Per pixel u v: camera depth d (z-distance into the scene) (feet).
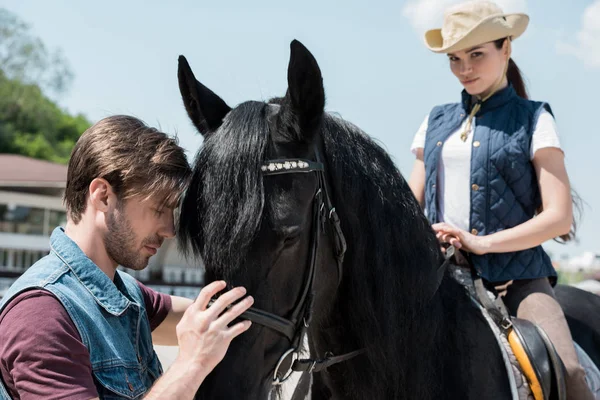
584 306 9.10
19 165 51.98
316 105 5.23
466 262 7.42
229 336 4.74
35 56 141.28
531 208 7.67
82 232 5.24
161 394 4.52
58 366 4.63
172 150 5.20
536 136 7.48
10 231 51.19
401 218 6.07
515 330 6.73
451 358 6.29
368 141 6.21
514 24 7.93
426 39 8.77
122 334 5.24
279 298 5.11
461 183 7.73
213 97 5.85
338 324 5.97
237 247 4.76
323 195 5.51
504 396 6.32
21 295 4.80
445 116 8.23
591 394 7.08
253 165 4.97
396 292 5.90
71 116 150.92
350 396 6.05
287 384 7.65
